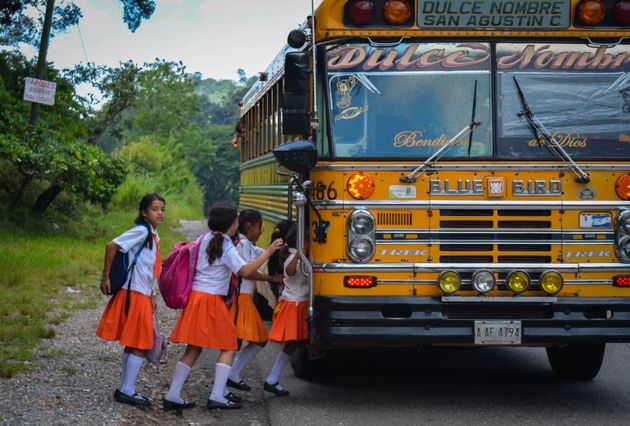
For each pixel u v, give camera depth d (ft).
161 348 22.52
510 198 21.91
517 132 22.20
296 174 24.54
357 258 21.54
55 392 22.22
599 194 22.08
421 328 21.50
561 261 21.89
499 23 22.44
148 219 22.12
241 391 24.56
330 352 25.90
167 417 21.47
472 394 24.31
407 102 22.17
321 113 22.06
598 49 22.67
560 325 21.66
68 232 64.13
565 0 22.56
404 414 21.90
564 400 23.56
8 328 29.78
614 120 22.47
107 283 21.61
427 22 22.35
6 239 54.39
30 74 75.77
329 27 22.24
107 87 95.14
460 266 21.56
